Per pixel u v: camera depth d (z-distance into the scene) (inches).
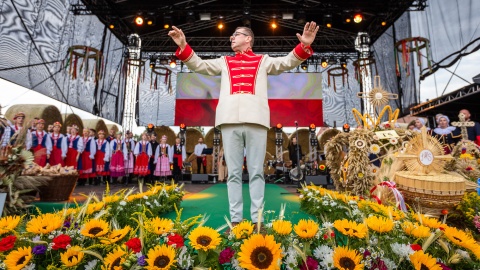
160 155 335.9
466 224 78.2
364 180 101.3
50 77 289.0
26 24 256.1
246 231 40.1
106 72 398.3
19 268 33.9
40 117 282.5
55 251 38.4
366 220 42.4
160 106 488.1
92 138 291.0
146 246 38.0
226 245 39.5
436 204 79.3
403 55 300.7
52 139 246.7
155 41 458.3
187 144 472.4
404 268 38.1
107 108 409.1
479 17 247.9
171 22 366.3
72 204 123.4
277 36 456.8
